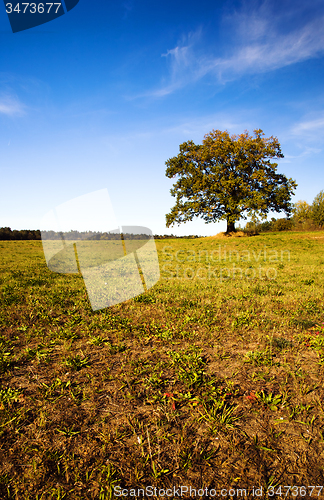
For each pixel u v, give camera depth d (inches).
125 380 116.6
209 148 1363.2
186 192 1434.5
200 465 74.4
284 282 358.9
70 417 93.2
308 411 96.8
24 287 318.0
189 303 237.0
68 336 165.8
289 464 74.8
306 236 1176.8
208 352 145.4
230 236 1373.0
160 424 89.7
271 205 1359.5
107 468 72.6
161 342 158.1
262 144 1302.9
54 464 74.8
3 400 100.0
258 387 111.8
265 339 161.6
